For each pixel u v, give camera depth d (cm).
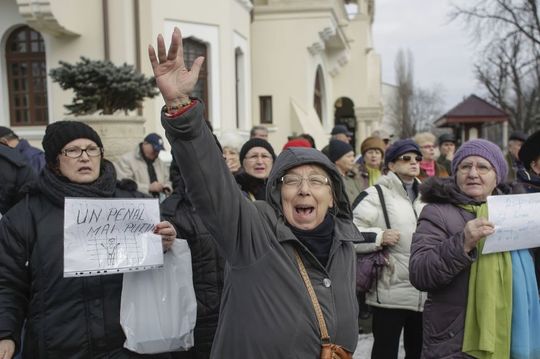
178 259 292
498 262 272
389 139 1034
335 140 630
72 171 276
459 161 304
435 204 299
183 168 192
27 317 273
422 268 275
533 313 277
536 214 276
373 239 384
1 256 265
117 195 292
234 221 199
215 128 1392
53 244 267
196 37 1347
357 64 2708
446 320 278
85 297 266
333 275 220
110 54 1198
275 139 1856
